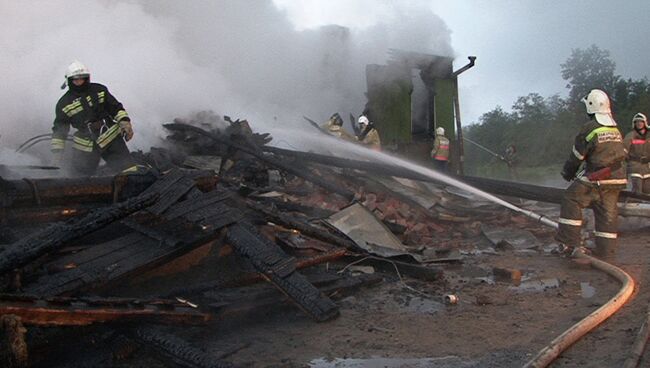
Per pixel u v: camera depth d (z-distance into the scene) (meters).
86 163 6.11
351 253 5.79
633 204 8.34
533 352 3.69
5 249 3.79
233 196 5.68
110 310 3.37
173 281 4.61
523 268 6.17
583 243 7.30
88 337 3.63
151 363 3.48
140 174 5.16
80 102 6.06
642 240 7.62
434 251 6.55
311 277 4.95
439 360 3.61
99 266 4.12
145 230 4.69
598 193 6.34
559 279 5.64
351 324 4.32
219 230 4.60
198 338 4.02
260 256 4.45
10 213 4.54
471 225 8.31
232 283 4.50
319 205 8.01
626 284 5.02
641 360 3.37
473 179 8.54
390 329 4.21
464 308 4.73
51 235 3.75
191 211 4.65
